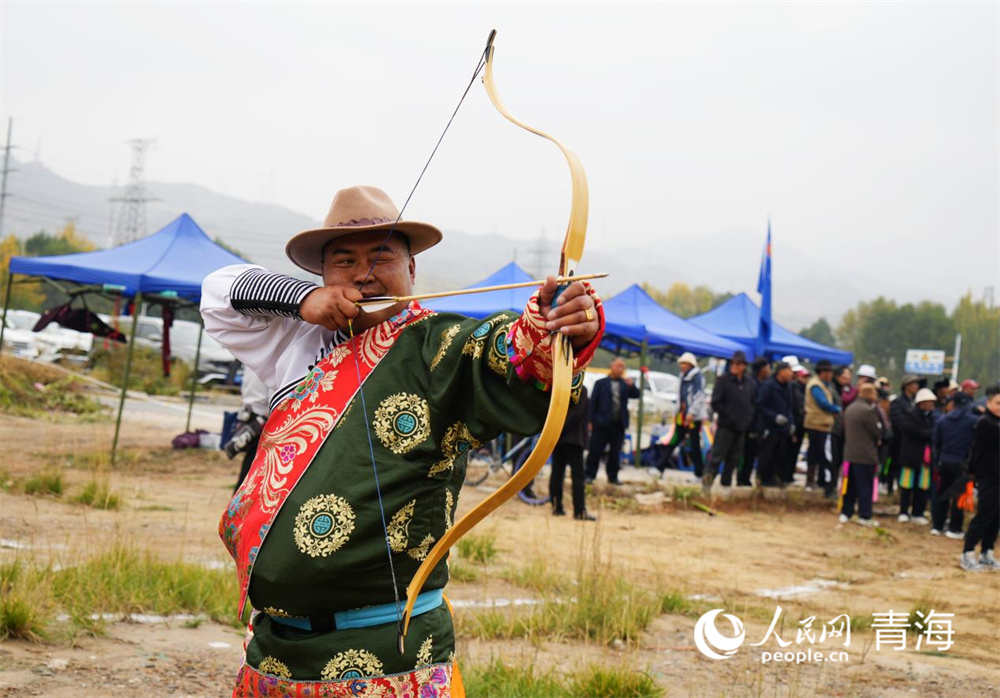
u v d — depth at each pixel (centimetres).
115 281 1354
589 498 1416
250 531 247
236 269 276
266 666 249
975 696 570
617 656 606
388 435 245
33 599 529
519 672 527
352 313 251
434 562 236
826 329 12050
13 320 3162
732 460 1500
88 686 442
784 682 578
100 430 1833
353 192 265
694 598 801
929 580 994
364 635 243
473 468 1580
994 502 1055
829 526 1363
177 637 548
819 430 1584
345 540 238
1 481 1054
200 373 3000
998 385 1064
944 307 10481
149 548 677
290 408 256
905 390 1523
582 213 229
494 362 238
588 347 227
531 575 789
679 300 14625
